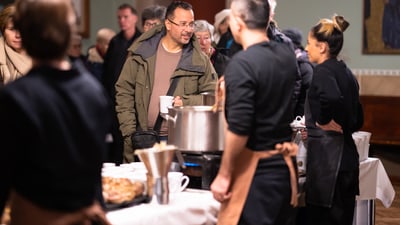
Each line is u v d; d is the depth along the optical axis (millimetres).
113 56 6051
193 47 4078
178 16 3939
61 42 1989
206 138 3086
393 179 7906
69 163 1976
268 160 2891
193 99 3904
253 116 2803
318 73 3670
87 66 6027
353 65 8789
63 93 1989
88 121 2027
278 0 8992
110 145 5141
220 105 3082
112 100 5844
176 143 3139
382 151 8344
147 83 4031
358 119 3857
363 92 8727
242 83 2746
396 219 6035
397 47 8555
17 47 3730
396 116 8062
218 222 2928
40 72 1982
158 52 4059
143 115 4031
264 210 2891
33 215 1979
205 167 3148
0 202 1952
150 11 5398
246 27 2881
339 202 3680
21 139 1919
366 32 8664
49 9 1963
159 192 2818
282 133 2928
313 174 3658
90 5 7789
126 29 6027
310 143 3695
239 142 2762
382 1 8562
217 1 8695
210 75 4055
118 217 2592
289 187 2949
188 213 2832
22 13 1976
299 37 5031
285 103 2912
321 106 3627
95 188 2098
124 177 3057
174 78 4008
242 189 2889
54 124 1950
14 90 1918
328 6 8789
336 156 3631
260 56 2807
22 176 1962
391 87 8594
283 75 2869
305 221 3762
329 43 3711
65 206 1987
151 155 2783
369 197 4379
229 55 4812
